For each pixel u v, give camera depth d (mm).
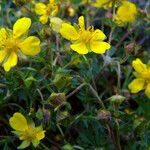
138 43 170
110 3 142
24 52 110
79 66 125
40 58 116
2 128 132
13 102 131
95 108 125
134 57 151
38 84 115
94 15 166
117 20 139
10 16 154
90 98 123
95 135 124
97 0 144
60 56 124
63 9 149
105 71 149
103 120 111
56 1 135
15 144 130
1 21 149
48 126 113
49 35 119
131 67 138
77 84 121
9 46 111
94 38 115
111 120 114
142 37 176
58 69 111
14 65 108
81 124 129
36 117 113
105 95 147
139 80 121
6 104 121
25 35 113
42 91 127
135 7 141
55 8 135
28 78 110
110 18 144
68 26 114
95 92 115
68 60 128
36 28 130
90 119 121
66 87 113
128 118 123
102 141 124
